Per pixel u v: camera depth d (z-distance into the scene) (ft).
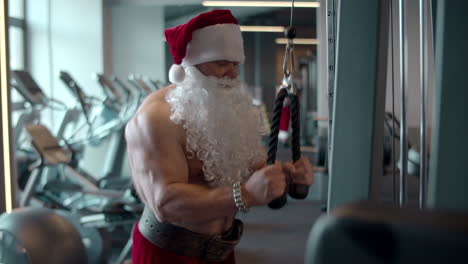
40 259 6.78
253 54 39.42
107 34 29.71
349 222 0.99
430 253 0.90
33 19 28.58
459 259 0.87
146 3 29.84
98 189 13.17
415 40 6.35
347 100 3.13
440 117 1.83
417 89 6.47
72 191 13.00
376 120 3.07
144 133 4.08
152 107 4.19
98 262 7.64
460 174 1.77
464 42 1.77
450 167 1.80
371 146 3.08
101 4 28.66
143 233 4.47
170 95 4.26
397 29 6.32
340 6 3.10
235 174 4.34
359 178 3.14
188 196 3.80
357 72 3.08
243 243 11.84
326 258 1.01
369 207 1.01
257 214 14.64
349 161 3.16
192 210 3.77
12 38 27.86
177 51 4.32
